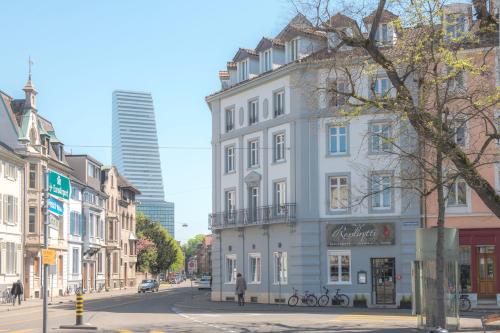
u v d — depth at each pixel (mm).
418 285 24641
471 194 39656
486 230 39156
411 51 21984
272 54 46562
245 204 47594
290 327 25891
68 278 66875
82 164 74125
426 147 24203
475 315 33781
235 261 48156
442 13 21594
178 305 43094
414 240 40156
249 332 23797
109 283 83062
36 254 58438
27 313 38125
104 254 81125
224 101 50594
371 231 41031
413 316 31953
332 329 24844
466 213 39625
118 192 89000
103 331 24688
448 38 22859
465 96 22109
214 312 36188
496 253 38938
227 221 48625
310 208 42531
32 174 58344
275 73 44938
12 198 54875
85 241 72438
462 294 37844
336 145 42688
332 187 42500
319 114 42188
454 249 23906
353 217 41625
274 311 36812
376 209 41250
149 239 110062
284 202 44344
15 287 48031
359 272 41156
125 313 35500
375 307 40406
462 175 22297
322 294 41656
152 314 34562
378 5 22766
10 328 26812
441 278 21969
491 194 22094
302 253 42250
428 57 21781
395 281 40438
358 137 41750
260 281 45562
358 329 24781
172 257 115312
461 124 22391
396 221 40656
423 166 22406
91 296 63031
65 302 51812
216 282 49406
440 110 21734
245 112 48281
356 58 25156
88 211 73500
